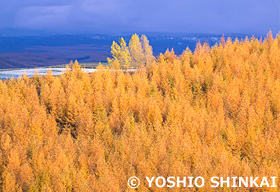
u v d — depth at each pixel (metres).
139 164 57.34
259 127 73.19
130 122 73.56
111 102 80.31
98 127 67.94
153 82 90.31
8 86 83.94
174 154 61.09
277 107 82.44
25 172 52.22
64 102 76.25
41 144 59.81
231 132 67.56
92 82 89.50
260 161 62.69
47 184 50.03
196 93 90.94
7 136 59.31
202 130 69.75
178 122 71.50
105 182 51.25
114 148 63.25
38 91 85.00
